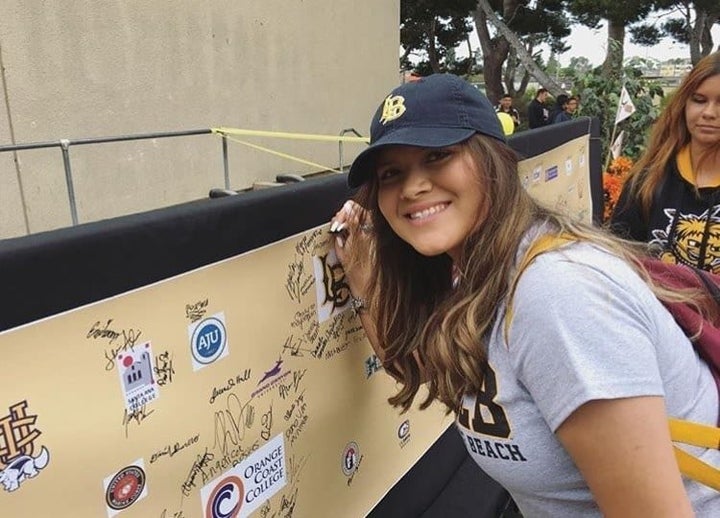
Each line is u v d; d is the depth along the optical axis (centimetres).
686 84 232
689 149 238
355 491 177
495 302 112
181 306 111
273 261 133
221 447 125
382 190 125
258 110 611
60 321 92
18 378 88
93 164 453
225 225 118
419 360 149
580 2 2117
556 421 102
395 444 195
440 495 227
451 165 116
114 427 102
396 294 145
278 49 629
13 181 401
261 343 132
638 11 2094
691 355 116
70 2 426
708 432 109
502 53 2381
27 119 405
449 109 115
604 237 113
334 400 161
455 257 129
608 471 100
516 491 125
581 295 99
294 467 149
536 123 1361
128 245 100
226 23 562
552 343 99
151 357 107
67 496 97
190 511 120
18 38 396
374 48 790
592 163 347
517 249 111
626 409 96
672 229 242
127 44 471
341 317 159
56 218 430
